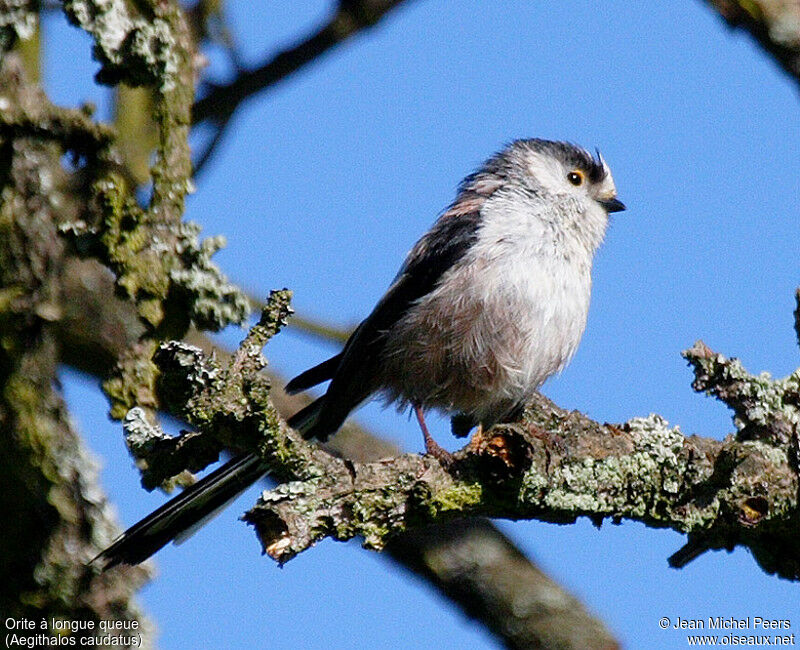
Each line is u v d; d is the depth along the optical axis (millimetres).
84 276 9391
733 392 8836
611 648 9781
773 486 8422
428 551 10117
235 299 7227
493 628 9828
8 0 6965
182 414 6527
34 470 6953
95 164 7152
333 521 6973
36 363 6867
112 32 7297
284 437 6805
